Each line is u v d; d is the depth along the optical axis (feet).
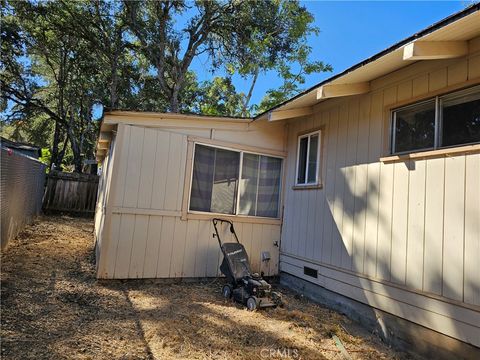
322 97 13.16
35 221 29.96
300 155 18.21
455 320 9.39
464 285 9.21
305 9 46.03
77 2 46.75
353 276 13.47
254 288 13.46
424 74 11.16
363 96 13.91
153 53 49.47
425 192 10.66
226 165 17.87
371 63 11.34
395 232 11.66
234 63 50.62
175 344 9.61
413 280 10.80
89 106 55.88
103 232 14.87
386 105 12.65
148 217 15.74
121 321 10.94
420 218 10.75
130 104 54.08
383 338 11.74
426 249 10.44
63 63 51.39
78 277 15.21
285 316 12.91
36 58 52.19
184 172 16.67
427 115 11.09
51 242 22.34
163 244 16.07
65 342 8.98
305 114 17.19
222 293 15.31
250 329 11.32
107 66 50.72
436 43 9.45
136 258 15.43
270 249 18.79
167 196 16.20
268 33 47.11
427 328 10.21
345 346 10.75
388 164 12.27
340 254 14.33
